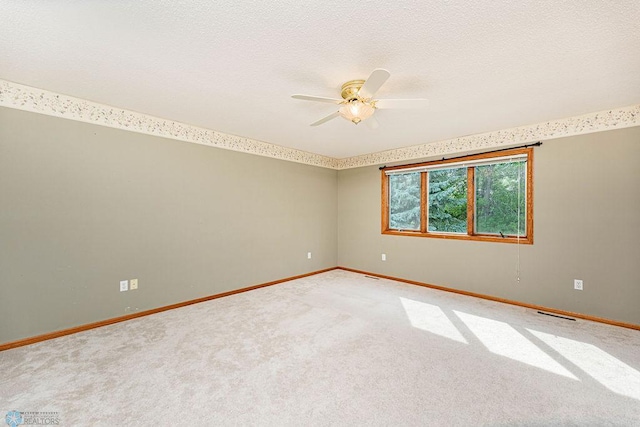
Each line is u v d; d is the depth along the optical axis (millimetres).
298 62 1937
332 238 5480
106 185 2842
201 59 1905
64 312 2602
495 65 1978
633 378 1907
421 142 4203
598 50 1783
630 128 2756
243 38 1664
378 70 1613
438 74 2105
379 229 4887
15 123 2369
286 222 4633
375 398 1713
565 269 3109
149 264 3135
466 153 3846
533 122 3258
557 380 1889
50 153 2531
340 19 1494
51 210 2541
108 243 2857
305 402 1677
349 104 2102
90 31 1598
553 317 3027
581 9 1409
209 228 3656
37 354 2227
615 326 2791
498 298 3568
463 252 3885
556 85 2293
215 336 2549
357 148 4621
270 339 2490
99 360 2131
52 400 1678
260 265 4254
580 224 3021
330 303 3479
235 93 2461
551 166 3191
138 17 1472
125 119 2947
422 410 1609
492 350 2301
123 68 2043
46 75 2176
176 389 1790
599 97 2545
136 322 2881
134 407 1627
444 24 1536
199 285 3553
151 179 3146
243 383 1855
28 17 1466
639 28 1553
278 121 3238
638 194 2725
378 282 4539
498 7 1397
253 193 4160
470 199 3867
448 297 3736
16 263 2381
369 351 2281
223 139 3787
